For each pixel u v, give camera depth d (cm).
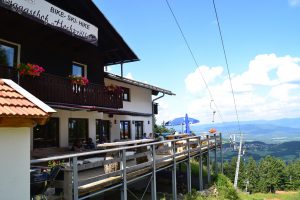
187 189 1495
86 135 1627
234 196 1809
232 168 6275
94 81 1675
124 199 855
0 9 1098
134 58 1864
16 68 1102
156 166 1134
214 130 2322
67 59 1480
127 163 1232
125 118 2138
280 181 7294
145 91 2409
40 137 1321
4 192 466
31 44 1284
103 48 1780
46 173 638
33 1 1178
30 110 488
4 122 459
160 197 1382
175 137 1850
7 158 472
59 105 1253
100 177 762
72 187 657
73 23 1372
